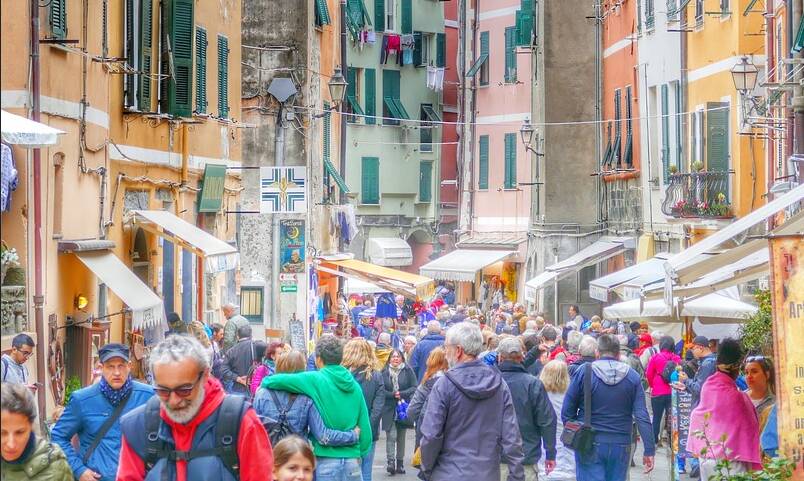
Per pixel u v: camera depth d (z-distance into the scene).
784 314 13.07
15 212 20.80
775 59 37.75
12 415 9.52
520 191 78.56
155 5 28.89
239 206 47.31
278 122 43.06
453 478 14.05
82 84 23.80
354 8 85.12
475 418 14.13
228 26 37.72
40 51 21.38
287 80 46.91
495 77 81.38
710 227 42.81
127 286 22.89
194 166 33.94
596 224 67.81
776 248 13.08
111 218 26.20
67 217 22.92
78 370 23.42
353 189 86.75
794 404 13.10
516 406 17.95
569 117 68.75
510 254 76.62
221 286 38.41
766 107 35.91
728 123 43.31
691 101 48.53
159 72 29.31
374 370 21.31
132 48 27.70
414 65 90.19
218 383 9.46
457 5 92.88
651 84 54.91
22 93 20.53
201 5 33.88
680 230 49.78
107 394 12.48
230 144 38.84
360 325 55.88
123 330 26.83
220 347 31.06
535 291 58.88
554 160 68.50
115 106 26.89
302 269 46.94
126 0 27.42
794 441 13.13
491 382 14.20
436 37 91.38
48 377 21.55
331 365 15.62
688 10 48.59
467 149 84.00
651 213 54.84
